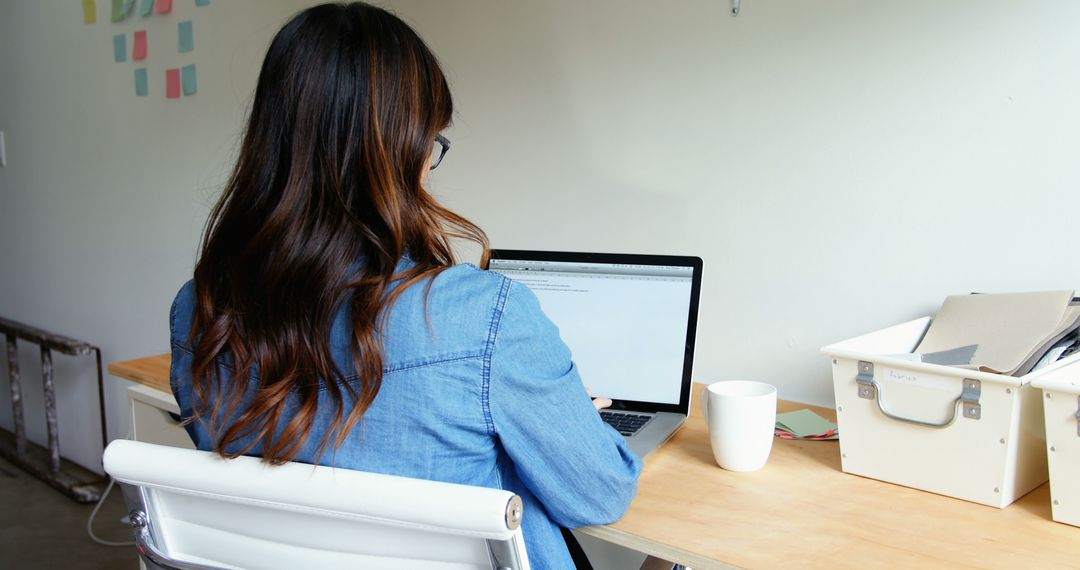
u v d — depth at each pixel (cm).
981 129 128
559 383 91
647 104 164
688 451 127
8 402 376
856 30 138
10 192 351
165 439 172
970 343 116
